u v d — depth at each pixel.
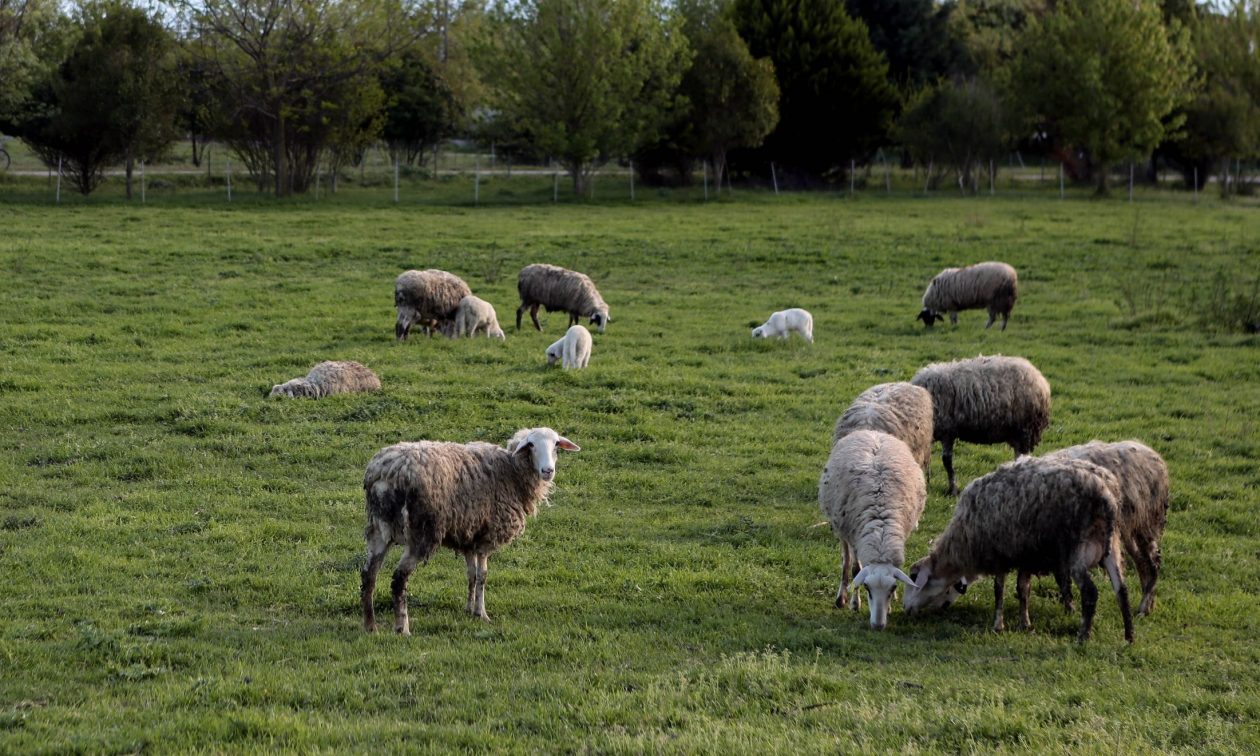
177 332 21.88
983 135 54.06
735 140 53.22
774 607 10.27
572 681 8.15
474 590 9.91
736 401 17.66
